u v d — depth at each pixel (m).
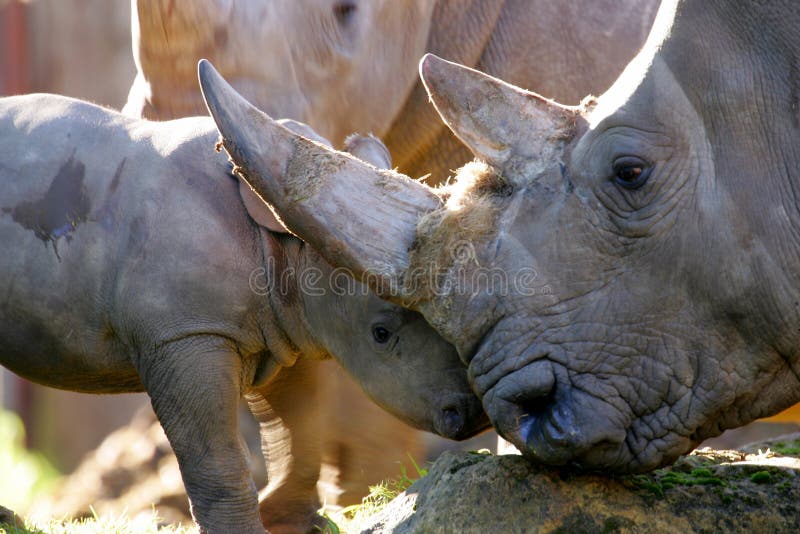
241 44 12.23
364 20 12.74
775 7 9.07
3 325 11.33
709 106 9.11
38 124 11.44
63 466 29.42
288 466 12.33
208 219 10.93
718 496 9.51
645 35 13.92
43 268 11.11
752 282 9.02
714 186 9.06
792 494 9.57
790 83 9.07
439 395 10.32
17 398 30.05
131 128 11.45
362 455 14.43
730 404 9.22
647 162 9.07
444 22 13.93
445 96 9.45
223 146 9.95
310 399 12.29
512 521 9.30
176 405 10.87
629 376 9.06
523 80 14.05
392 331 10.45
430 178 14.48
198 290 10.82
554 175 9.25
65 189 11.13
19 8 28.58
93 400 29.41
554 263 9.09
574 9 13.98
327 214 9.34
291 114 12.36
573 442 8.96
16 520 12.29
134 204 10.99
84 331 11.17
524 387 9.00
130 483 18.25
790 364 9.26
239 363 11.13
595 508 9.28
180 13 12.20
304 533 12.30
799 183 9.06
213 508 10.92
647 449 9.15
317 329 11.07
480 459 9.91
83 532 12.21
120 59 28.58
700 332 9.09
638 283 9.06
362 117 12.98
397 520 9.80
